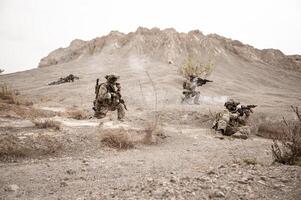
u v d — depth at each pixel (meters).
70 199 3.80
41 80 60.62
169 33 110.94
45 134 8.48
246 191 3.53
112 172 5.51
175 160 6.75
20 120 11.27
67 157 7.09
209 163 6.28
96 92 13.09
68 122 11.61
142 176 4.96
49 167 5.97
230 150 8.47
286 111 16.83
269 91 51.06
